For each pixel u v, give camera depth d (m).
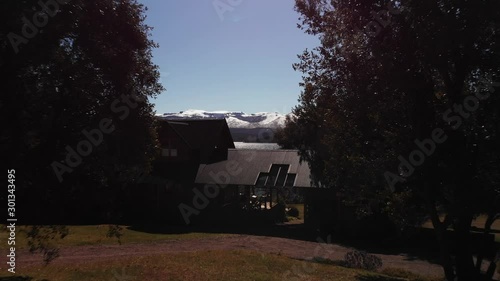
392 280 13.05
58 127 8.38
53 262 14.34
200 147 37.38
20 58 7.42
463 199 11.13
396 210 14.42
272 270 12.97
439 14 9.50
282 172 33.38
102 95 9.28
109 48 9.16
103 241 21.09
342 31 12.19
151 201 35.19
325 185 28.95
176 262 14.07
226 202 34.50
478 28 9.39
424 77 11.56
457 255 15.47
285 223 33.84
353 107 12.19
